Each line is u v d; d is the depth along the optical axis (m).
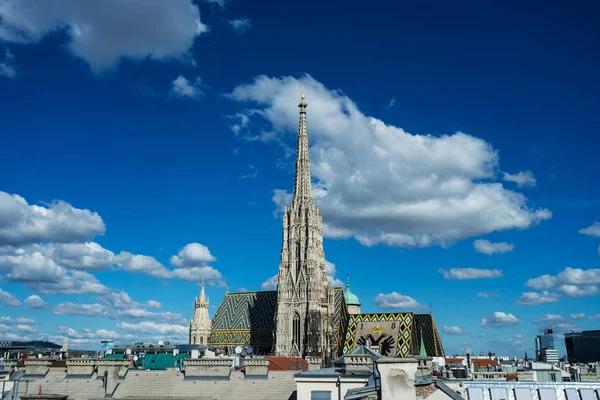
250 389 69.88
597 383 62.38
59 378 78.38
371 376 57.66
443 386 45.88
